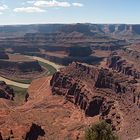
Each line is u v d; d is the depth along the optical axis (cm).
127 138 8225
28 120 10269
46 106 13162
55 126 10581
